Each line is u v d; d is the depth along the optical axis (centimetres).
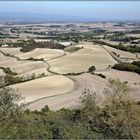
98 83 7862
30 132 2100
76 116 2727
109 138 2177
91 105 2841
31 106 5500
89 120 2558
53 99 6144
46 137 2031
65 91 6956
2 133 2027
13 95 2906
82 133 2127
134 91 7025
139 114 3030
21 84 7594
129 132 2391
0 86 3234
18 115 2694
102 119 2505
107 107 2634
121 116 2445
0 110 2633
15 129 2122
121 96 2758
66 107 5347
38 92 6762
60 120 2467
